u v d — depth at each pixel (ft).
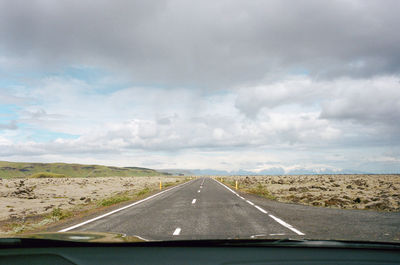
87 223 33.01
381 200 55.52
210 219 33.53
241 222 30.99
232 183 159.12
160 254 11.12
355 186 105.60
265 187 111.55
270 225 28.81
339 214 37.47
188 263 10.22
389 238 21.49
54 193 99.19
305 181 158.61
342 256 11.19
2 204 63.82
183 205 50.55
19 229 30.71
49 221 37.04
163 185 142.72
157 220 33.47
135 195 82.53
